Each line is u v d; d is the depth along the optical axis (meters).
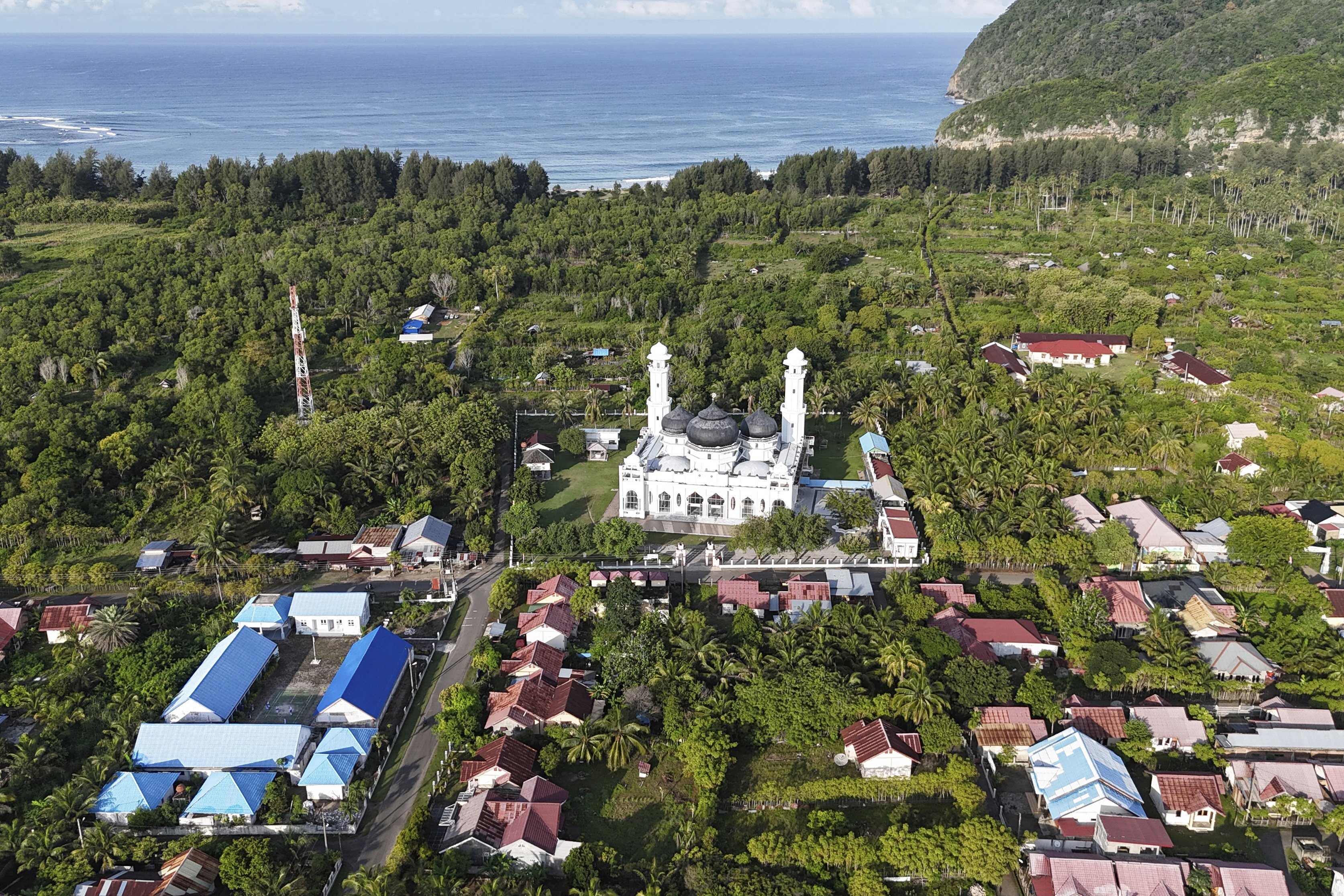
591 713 130.38
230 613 153.88
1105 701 134.38
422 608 158.00
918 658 130.12
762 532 170.75
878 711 126.94
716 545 179.25
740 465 187.62
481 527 181.50
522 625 149.25
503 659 143.62
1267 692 135.75
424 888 102.69
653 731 129.38
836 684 128.62
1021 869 107.56
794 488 186.50
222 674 133.75
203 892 103.00
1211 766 121.75
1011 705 128.75
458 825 111.56
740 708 127.44
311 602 153.62
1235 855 109.69
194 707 127.44
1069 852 109.62
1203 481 188.88
